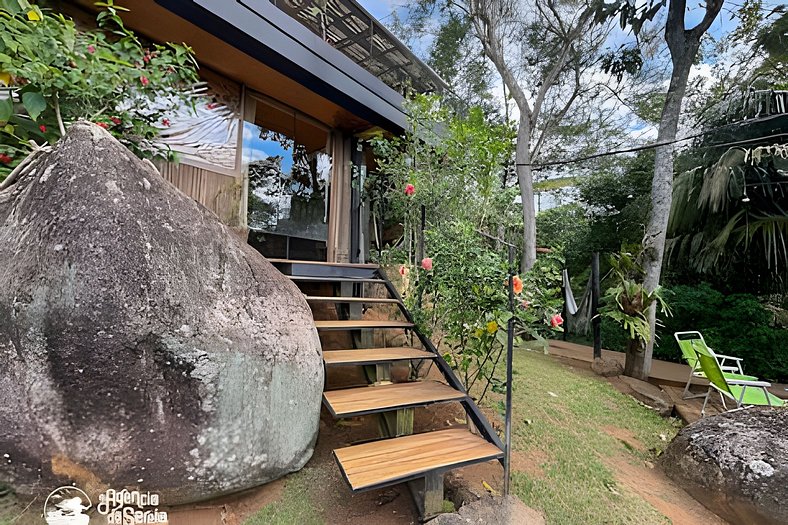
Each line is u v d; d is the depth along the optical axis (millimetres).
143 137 2742
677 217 7281
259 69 3656
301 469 2006
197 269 1696
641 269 5418
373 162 6066
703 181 6719
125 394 1444
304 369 1968
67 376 1386
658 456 2840
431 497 1792
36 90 2021
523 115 8266
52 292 1405
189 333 1572
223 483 1641
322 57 3736
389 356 2615
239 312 1769
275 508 1747
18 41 1892
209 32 3010
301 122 4703
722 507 2197
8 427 1346
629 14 7285
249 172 4180
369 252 5418
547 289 2920
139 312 1477
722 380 3516
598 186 10656
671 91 5551
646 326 5066
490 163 4004
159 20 2904
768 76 6918
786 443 2266
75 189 1496
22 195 1582
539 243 10117
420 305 3219
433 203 3750
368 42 5402
